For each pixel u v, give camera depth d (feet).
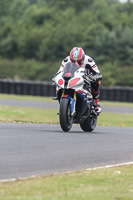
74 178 61.72
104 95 360.28
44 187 55.57
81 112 107.04
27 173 63.67
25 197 50.47
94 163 74.13
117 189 57.36
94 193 54.13
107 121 210.79
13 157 73.67
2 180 58.59
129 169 71.31
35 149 81.76
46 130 112.06
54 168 67.92
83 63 109.09
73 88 102.89
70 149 84.48
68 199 50.62
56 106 288.71
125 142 99.91
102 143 95.25
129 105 325.62
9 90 396.98
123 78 641.81
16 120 163.12
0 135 96.73
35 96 386.73
